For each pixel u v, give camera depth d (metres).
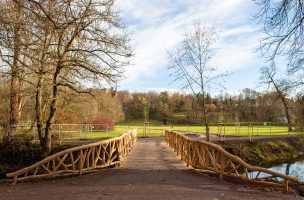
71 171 11.67
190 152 14.16
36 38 15.24
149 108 75.75
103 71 15.84
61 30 14.95
